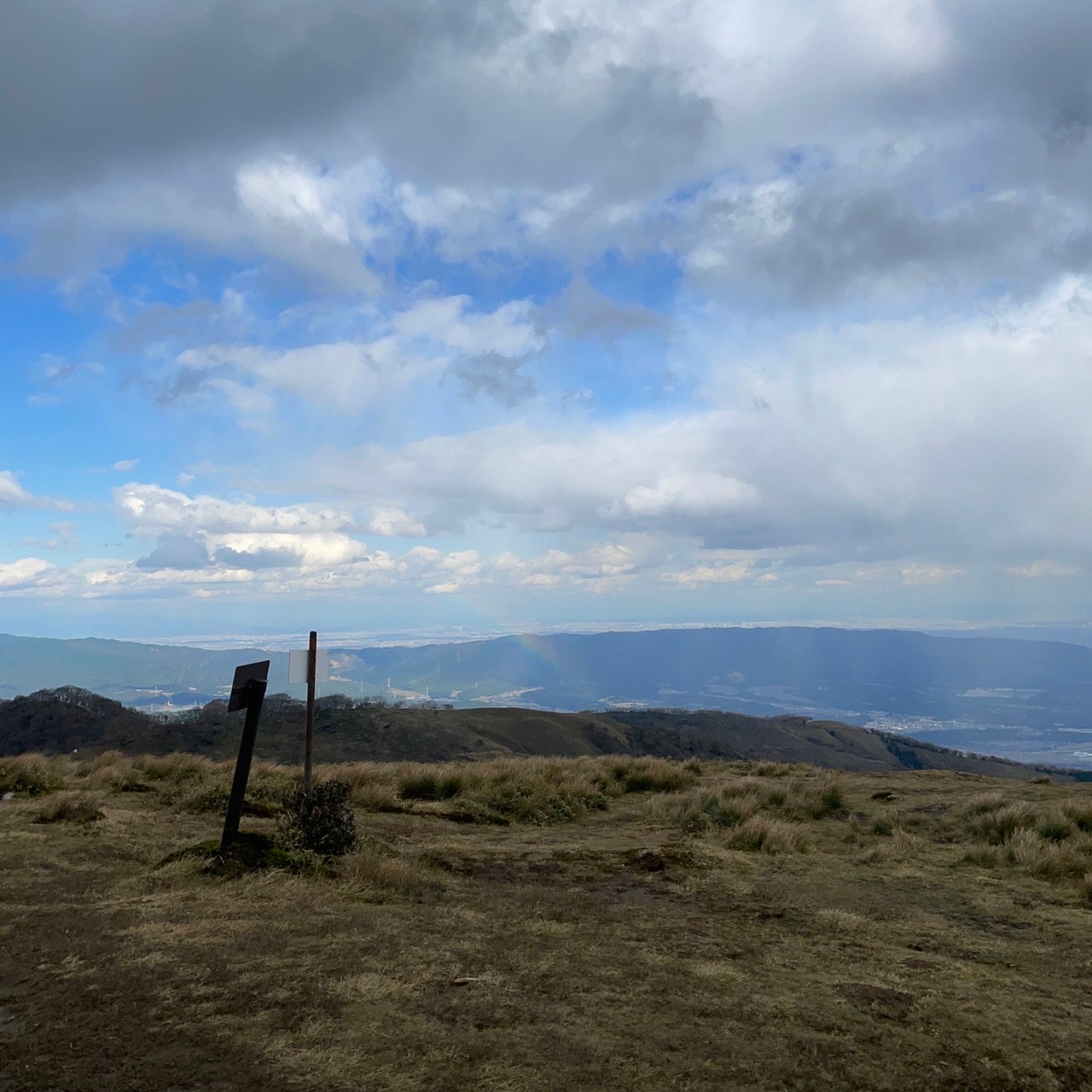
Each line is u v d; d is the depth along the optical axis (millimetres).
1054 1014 4891
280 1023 4043
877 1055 4125
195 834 9242
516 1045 3941
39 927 5500
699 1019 4453
